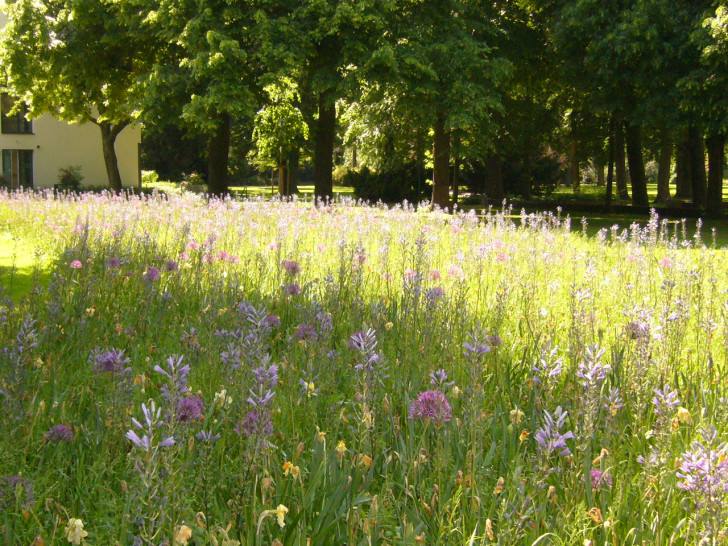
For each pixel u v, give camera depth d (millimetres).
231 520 2398
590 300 6242
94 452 2975
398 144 38438
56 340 4543
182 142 59656
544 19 29422
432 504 2594
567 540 2514
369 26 24484
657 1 23688
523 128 35000
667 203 38094
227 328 4688
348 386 3838
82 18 29531
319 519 2447
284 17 24484
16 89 33469
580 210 34094
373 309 4730
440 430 2990
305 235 10016
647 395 3564
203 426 3000
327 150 28531
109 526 2432
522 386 3799
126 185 46031
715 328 5219
